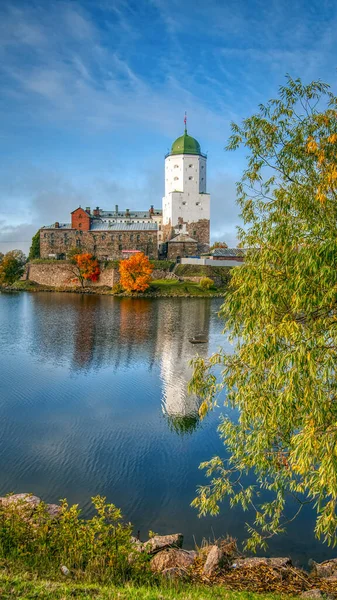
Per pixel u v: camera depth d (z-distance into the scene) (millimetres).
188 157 139250
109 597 8805
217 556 12398
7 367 39500
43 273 131875
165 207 147375
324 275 10836
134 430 25422
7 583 8836
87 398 31078
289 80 13367
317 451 10430
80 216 137125
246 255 13891
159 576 11062
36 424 25953
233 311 13320
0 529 11320
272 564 12617
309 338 10969
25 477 19656
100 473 20266
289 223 12570
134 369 39688
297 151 12961
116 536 11539
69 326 63094
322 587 11508
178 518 17094
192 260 130750
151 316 74625
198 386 14453
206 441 24094
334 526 11148
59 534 11453
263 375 12883
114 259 136875
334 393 11961
